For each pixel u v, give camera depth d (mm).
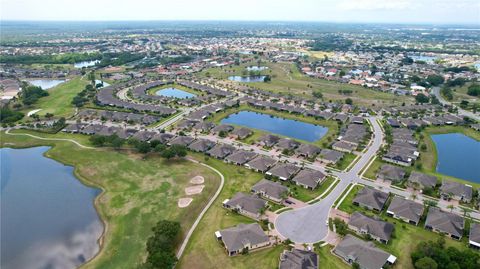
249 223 115938
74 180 152250
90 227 119125
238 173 152500
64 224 120875
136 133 194125
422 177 141750
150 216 121000
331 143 182875
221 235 107062
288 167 152500
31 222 122188
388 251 102688
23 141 193875
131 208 126500
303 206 126000
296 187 139875
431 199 131625
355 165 160500
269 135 190375
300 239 107750
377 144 186125
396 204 123938
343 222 113750
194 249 103438
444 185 136375
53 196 139250
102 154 174625
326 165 160250
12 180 152500
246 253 101375
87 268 98250
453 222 111625
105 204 130750
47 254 106500
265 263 97688
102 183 147250
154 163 162875
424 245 98062
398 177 144625
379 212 122688
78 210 129250
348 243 101812
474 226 110500
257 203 122938
